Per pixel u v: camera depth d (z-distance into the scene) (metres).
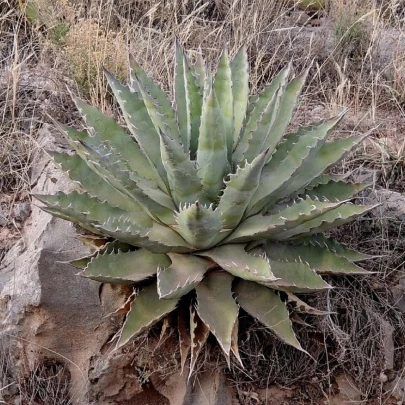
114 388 1.94
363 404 2.01
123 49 2.75
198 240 1.76
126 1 3.14
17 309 1.94
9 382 1.95
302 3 3.42
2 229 2.25
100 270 1.77
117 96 1.91
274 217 1.84
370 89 2.80
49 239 2.02
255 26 2.96
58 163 1.92
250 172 1.70
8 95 2.54
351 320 2.04
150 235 1.83
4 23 2.98
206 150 1.80
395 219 2.23
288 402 2.00
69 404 1.94
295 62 2.97
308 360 2.00
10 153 2.41
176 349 1.91
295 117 2.62
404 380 2.03
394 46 3.10
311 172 1.96
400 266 2.18
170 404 1.94
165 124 1.81
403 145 2.44
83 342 1.96
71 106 2.58
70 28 2.83
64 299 1.94
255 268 1.74
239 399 1.96
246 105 1.99
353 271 1.86
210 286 1.82
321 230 1.88
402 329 2.08
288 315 1.78
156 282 1.82
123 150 1.99
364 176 2.34
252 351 1.96
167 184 1.89
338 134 2.57
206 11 3.28
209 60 2.80
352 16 3.03
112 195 1.94
